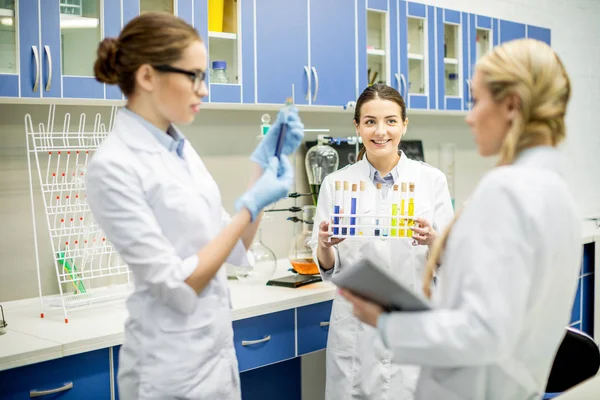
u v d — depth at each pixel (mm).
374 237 2238
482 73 1238
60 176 2648
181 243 1611
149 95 1587
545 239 1135
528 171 1172
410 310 1262
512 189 1145
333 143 3457
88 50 2398
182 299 1535
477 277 1137
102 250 2682
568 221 1187
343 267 2447
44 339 2000
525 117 1187
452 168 4266
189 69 1530
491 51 1262
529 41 1227
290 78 2941
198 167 1753
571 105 4766
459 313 1154
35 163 2576
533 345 1245
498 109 1223
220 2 2754
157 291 1535
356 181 2488
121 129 1604
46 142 2590
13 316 2318
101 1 2383
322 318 2695
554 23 4676
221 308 1695
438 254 1375
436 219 2434
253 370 3121
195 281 1540
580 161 4844
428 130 4113
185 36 1520
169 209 1588
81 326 2150
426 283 1385
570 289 1246
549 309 1231
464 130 4375
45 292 2637
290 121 1691
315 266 2850
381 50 3371
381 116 2361
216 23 2746
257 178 1735
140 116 1615
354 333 2387
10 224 2531
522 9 4445
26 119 2539
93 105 2711
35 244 2447
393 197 2398
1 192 2502
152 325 1601
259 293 2629
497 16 4277
